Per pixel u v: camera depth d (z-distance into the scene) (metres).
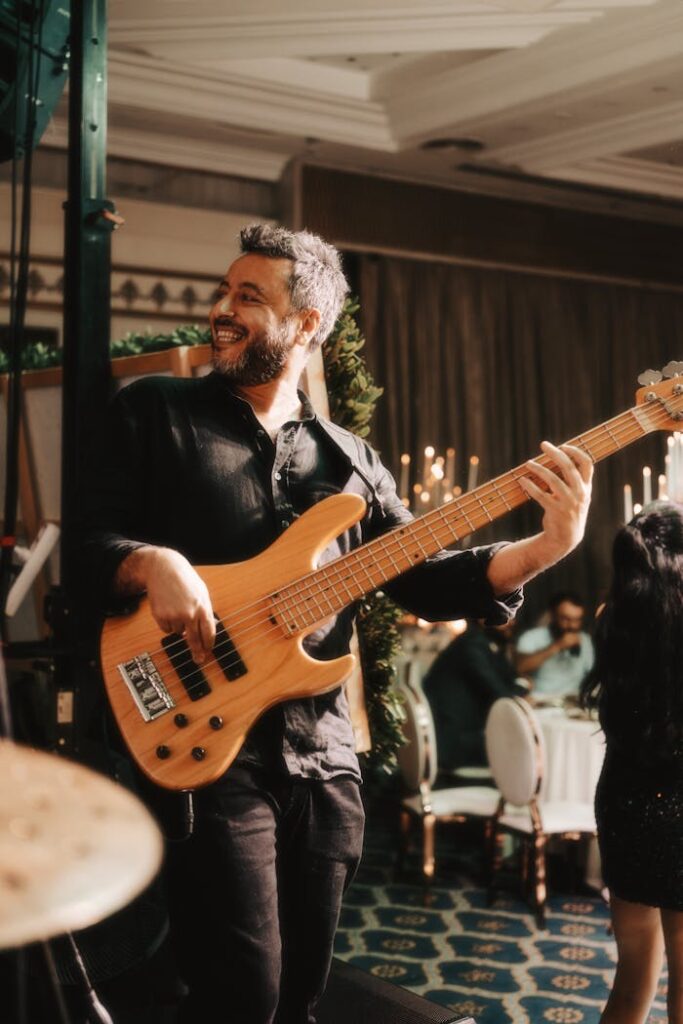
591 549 9.58
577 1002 3.73
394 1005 2.57
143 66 6.56
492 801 5.01
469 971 4.02
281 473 2.04
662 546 2.60
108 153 7.59
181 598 1.76
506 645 6.68
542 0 5.73
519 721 4.66
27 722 2.89
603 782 2.68
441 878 5.21
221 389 2.05
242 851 1.85
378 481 2.19
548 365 9.49
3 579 2.64
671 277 10.05
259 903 1.86
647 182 8.47
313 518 1.96
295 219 8.14
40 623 3.44
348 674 1.88
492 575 1.96
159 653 1.88
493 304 9.22
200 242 8.07
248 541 1.99
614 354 9.82
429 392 8.91
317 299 2.09
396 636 3.24
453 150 7.86
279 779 1.92
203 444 2.00
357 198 8.41
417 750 4.96
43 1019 2.21
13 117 2.93
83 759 2.68
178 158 7.79
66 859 0.73
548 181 8.82
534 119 7.11
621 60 6.14
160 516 2.00
